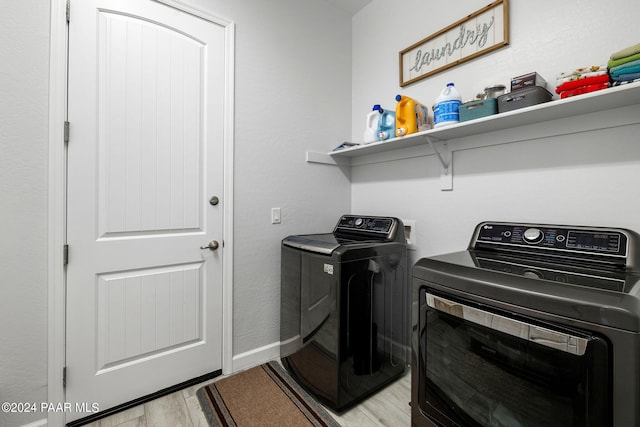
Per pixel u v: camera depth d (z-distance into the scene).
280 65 2.00
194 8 1.64
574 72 1.13
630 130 1.13
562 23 1.29
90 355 1.39
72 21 1.33
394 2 2.07
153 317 1.56
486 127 1.44
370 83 2.27
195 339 1.69
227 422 1.38
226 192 1.78
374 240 1.74
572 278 0.84
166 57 1.57
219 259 1.77
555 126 1.30
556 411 0.76
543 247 1.16
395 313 1.73
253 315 1.90
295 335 1.72
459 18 1.69
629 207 1.13
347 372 1.47
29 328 1.26
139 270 1.52
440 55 1.78
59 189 1.30
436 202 1.81
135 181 1.50
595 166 1.21
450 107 1.50
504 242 1.29
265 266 1.95
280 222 2.01
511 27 1.47
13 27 1.21
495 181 1.53
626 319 0.65
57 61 1.29
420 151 1.87
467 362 0.96
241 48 1.82
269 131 1.95
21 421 1.25
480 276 0.92
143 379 1.53
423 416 1.09
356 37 2.39
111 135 1.43
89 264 1.38
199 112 1.68
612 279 0.83
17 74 1.22
